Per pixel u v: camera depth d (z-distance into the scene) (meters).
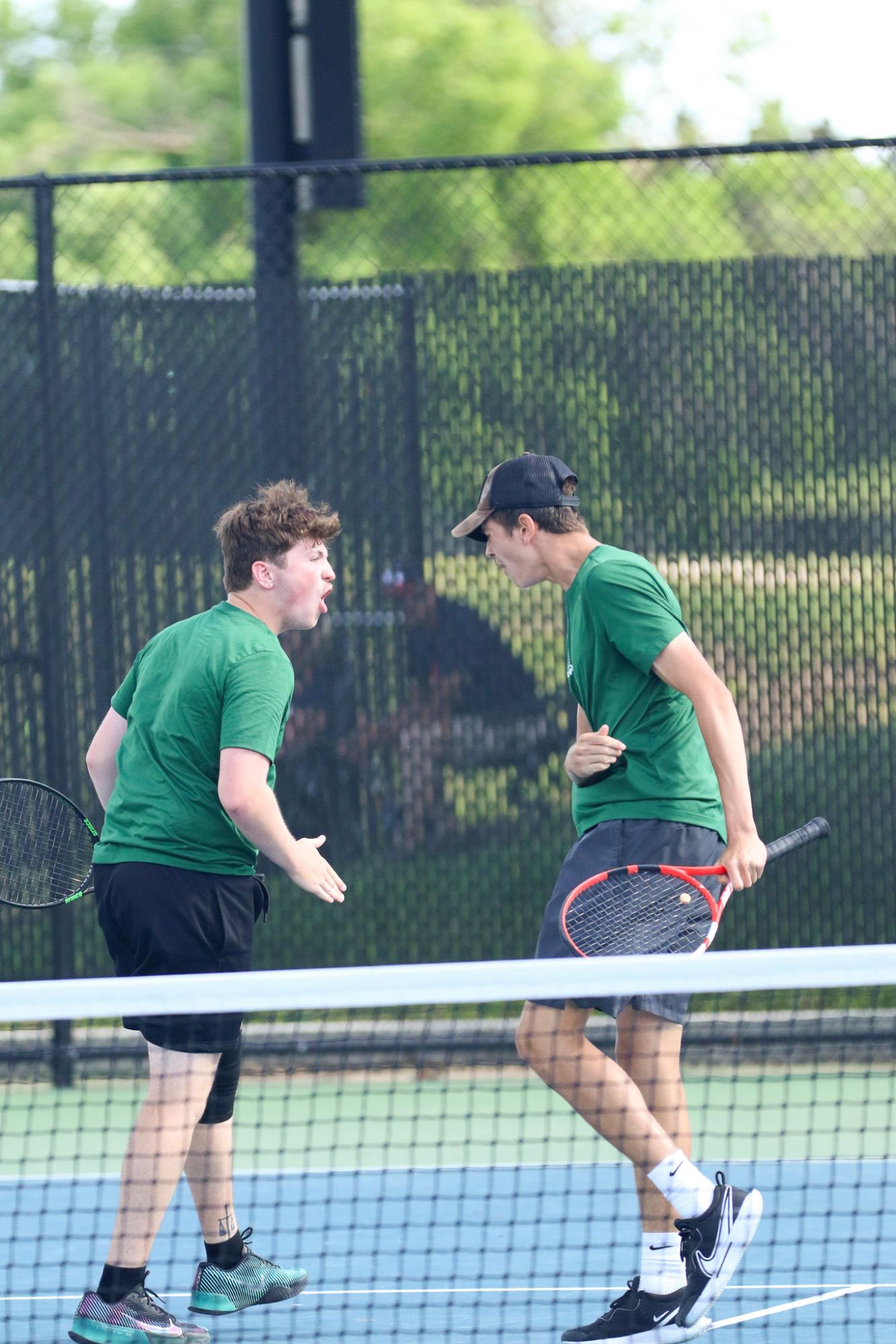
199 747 14.34
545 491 14.95
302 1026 23.80
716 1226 13.83
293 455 23.83
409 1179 17.66
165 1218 18.42
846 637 23.52
